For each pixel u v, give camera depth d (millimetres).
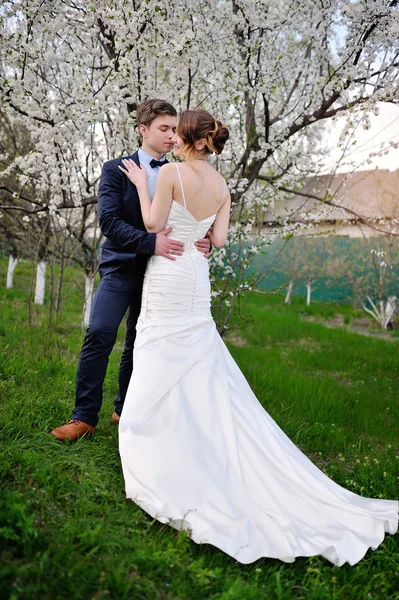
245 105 5312
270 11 4676
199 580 2047
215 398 2678
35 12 4332
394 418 4695
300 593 2174
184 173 2801
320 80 4906
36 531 2047
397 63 4719
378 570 2377
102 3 4461
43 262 8148
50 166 5035
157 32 4738
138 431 2557
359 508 2559
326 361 6746
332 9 4715
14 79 4430
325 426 4109
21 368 4316
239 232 5137
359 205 11734
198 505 2367
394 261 11117
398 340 9523
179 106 5258
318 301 14727
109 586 1899
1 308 7672
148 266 2979
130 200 3189
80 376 3195
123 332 7348
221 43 4965
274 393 4883
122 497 2578
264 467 2576
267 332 8625
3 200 7062
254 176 5250
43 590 1821
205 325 2875
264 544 2297
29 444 2875
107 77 4520
